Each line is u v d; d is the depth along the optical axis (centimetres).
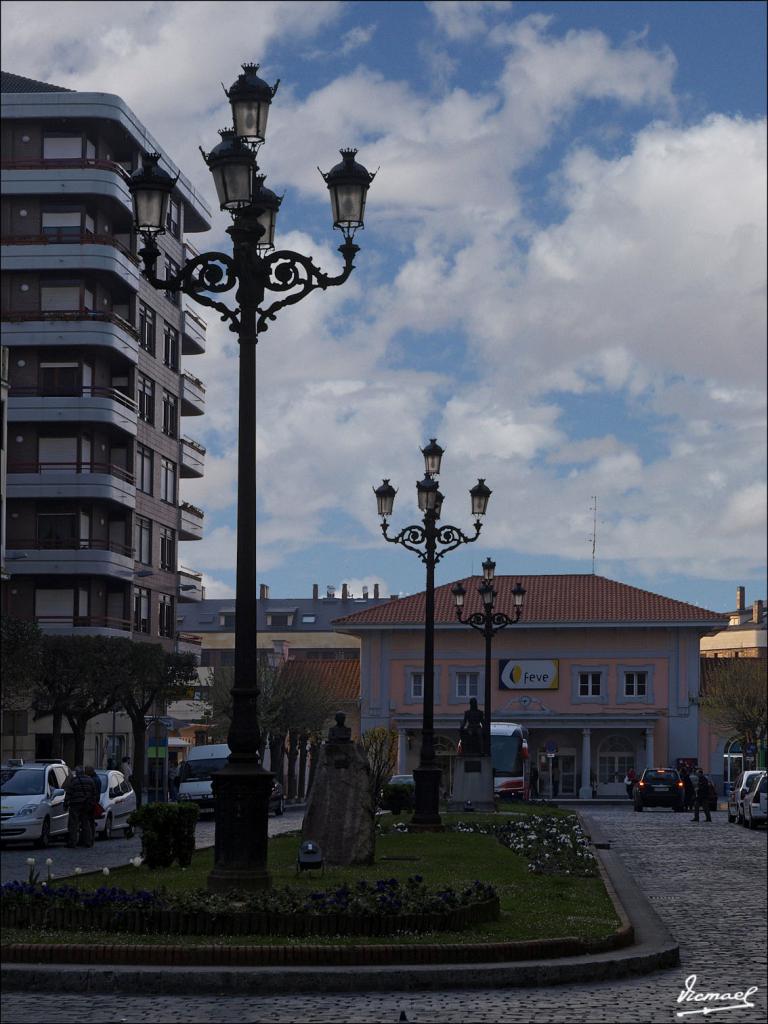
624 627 8775
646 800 6538
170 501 7919
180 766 5644
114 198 6869
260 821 1583
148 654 6066
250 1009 1143
